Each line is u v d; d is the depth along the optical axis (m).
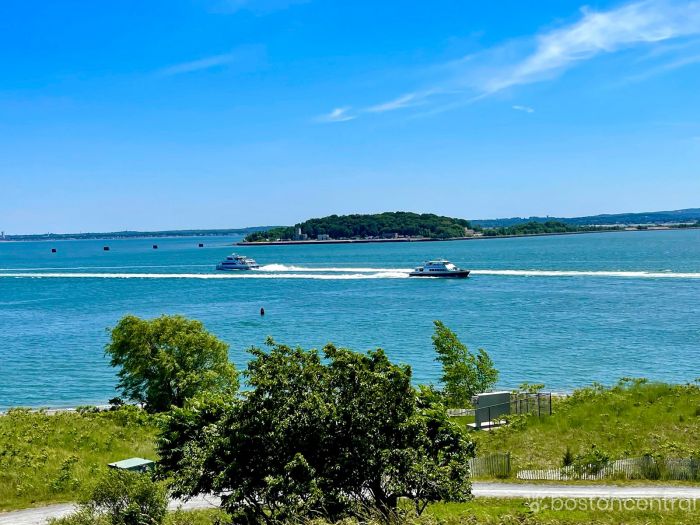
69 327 106.44
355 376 21.58
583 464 32.12
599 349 77.69
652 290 133.50
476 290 143.38
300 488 19.31
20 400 62.12
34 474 32.31
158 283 179.00
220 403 23.66
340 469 20.38
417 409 22.20
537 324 96.31
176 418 23.72
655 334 86.31
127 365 50.53
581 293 131.62
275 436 20.39
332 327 98.50
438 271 174.38
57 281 190.88
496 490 29.22
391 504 21.05
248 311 118.94
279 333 94.44
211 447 21.06
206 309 123.69
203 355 51.06
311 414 20.73
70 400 62.06
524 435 39.34
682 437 36.94
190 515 24.64
